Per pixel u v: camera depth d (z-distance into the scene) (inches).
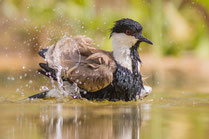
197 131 256.2
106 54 434.3
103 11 857.5
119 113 328.2
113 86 415.2
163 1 948.0
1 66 695.7
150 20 892.6
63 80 422.9
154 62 847.7
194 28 951.0
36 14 816.3
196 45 951.0
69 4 832.9
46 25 771.4
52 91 423.2
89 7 845.8
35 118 299.9
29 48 753.0
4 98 418.6
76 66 414.3
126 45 428.8
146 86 457.4
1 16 856.3
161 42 917.8
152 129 262.7
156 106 375.6
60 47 436.8
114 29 437.1
